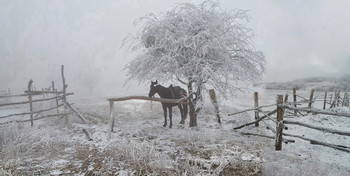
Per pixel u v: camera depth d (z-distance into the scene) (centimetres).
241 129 675
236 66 746
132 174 352
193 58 730
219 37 750
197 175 343
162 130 673
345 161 437
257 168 375
